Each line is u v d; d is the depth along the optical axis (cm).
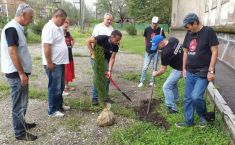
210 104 377
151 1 2222
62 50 325
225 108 328
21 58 266
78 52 966
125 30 2464
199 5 1352
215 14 890
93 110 361
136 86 485
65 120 330
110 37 353
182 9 1376
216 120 313
